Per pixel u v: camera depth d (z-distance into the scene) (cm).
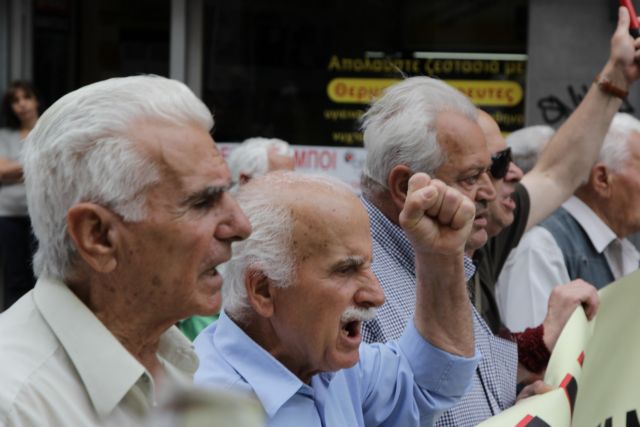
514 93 763
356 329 232
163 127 189
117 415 186
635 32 397
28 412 178
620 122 459
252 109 791
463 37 768
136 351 194
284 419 227
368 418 254
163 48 802
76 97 189
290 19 785
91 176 186
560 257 438
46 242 191
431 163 298
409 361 253
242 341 231
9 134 769
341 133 786
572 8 731
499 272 393
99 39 811
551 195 400
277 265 225
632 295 323
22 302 194
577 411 310
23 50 817
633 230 460
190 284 192
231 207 196
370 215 301
